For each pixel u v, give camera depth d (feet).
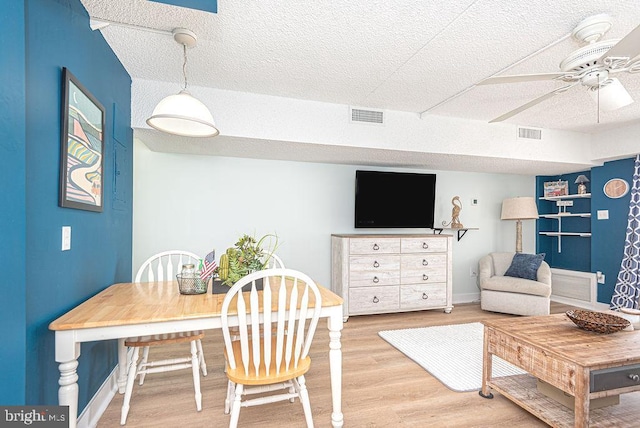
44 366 4.60
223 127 9.64
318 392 7.33
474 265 16.57
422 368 8.59
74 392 4.56
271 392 7.33
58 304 4.99
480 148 12.48
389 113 11.34
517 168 15.53
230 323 5.37
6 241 3.91
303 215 13.91
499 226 17.03
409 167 15.26
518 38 6.84
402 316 13.55
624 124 12.80
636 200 13.38
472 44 7.09
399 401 6.98
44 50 4.59
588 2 5.62
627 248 13.60
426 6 5.79
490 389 7.38
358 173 13.87
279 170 13.60
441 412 6.57
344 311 12.80
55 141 4.86
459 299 16.22
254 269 6.59
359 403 6.89
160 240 12.23
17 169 3.97
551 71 8.36
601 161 14.47
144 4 5.74
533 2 5.64
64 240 5.16
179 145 11.05
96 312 5.10
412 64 8.04
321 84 9.25
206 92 9.49
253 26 6.43
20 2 3.98
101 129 6.53
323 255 14.19
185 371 8.45
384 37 6.83
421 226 14.75
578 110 11.21
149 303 5.67
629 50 5.25
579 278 15.64
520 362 6.36
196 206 12.60
